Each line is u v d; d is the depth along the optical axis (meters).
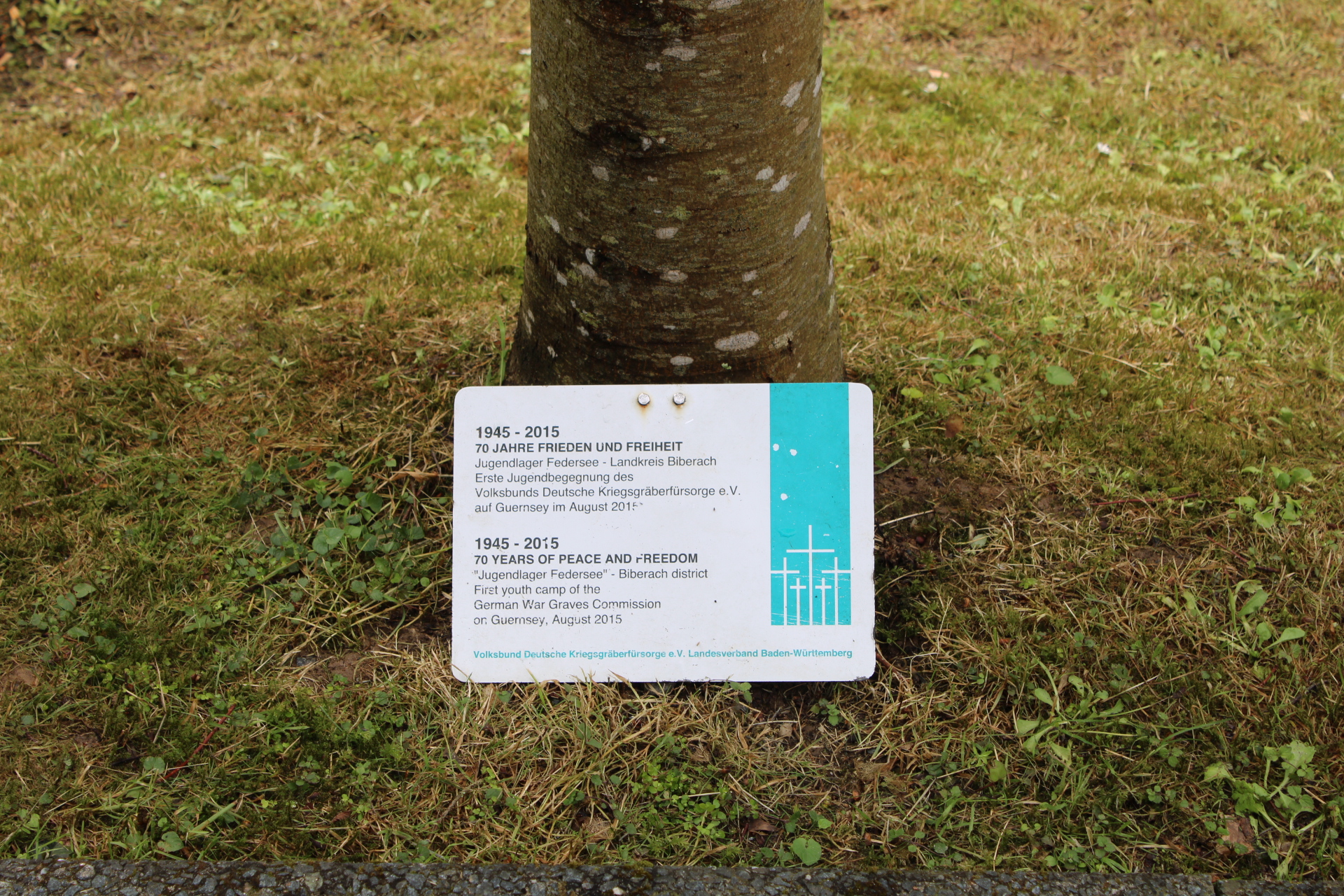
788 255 2.63
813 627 2.57
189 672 2.57
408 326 3.77
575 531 2.54
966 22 6.13
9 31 5.61
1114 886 2.05
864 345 3.70
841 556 2.56
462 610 2.55
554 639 2.57
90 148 4.90
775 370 2.80
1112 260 4.22
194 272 4.04
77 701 2.51
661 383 2.75
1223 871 2.24
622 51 2.22
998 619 2.77
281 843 2.24
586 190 2.48
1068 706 2.55
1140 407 3.46
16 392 3.37
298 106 5.27
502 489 2.54
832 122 5.23
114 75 5.57
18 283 3.90
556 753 2.47
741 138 2.36
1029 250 4.28
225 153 4.88
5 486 3.05
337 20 5.97
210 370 3.54
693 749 2.50
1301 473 3.12
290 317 3.80
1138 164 4.98
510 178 4.80
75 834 2.23
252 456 3.21
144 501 3.04
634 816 2.33
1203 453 3.28
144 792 2.32
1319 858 2.25
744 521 2.55
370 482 3.08
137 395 3.41
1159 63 5.84
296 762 2.41
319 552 2.87
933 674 2.67
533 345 2.96
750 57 2.25
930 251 4.22
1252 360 3.70
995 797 2.39
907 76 5.67
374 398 3.44
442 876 2.04
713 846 2.28
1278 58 5.89
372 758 2.43
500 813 2.34
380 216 4.47
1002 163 4.93
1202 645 2.72
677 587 2.56
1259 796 2.34
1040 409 3.44
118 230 4.28
